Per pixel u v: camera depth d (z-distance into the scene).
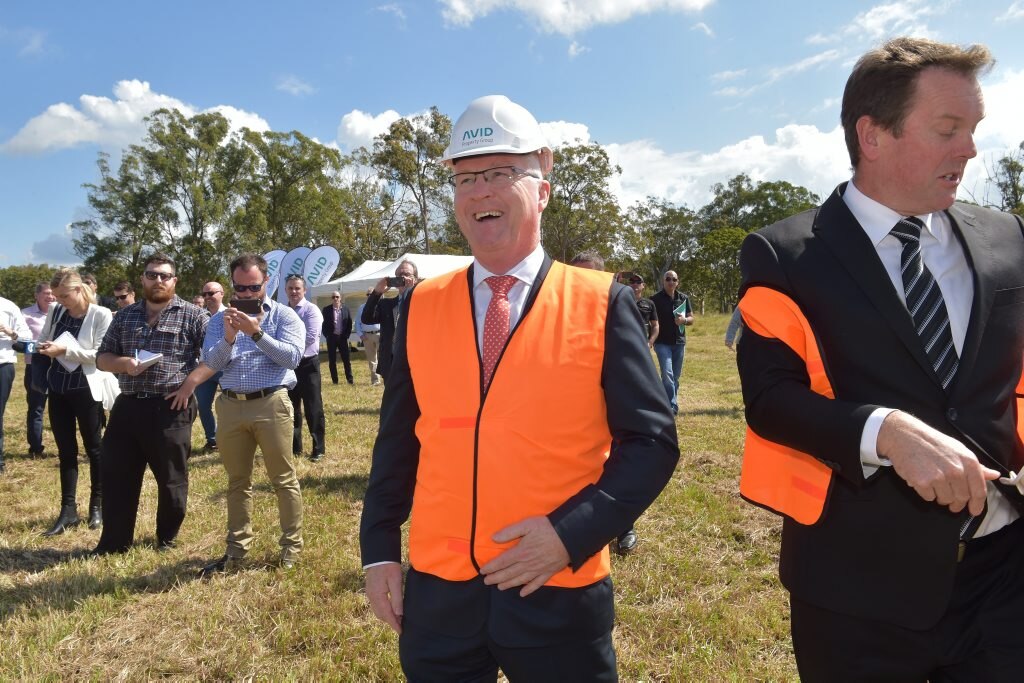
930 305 1.38
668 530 4.42
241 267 3.95
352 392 11.39
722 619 3.21
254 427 3.91
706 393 10.90
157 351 4.13
